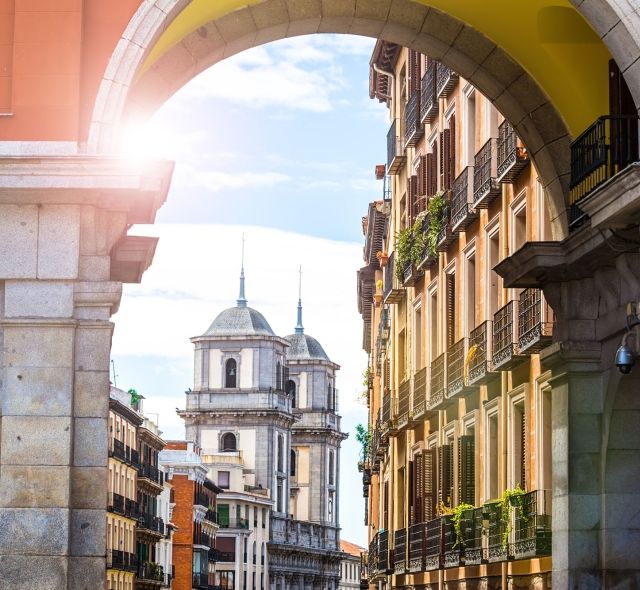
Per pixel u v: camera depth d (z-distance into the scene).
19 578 17.28
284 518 164.38
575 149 20.66
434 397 37.22
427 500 37.59
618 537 21.45
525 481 29.55
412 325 42.09
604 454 21.53
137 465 100.12
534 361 28.91
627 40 17.83
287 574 165.00
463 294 35.22
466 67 22.95
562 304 22.05
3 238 17.77
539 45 22.16
